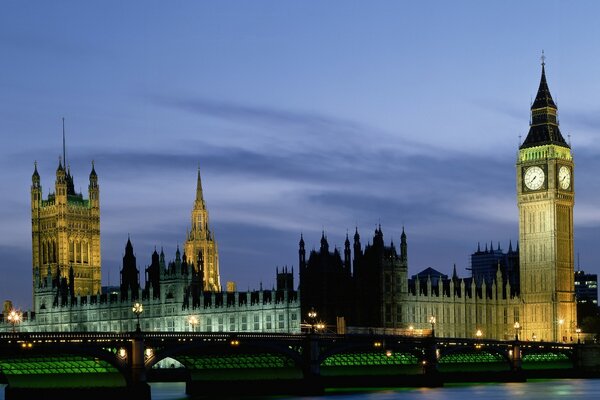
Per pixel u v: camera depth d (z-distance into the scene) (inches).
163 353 7480.3
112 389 7529.5
